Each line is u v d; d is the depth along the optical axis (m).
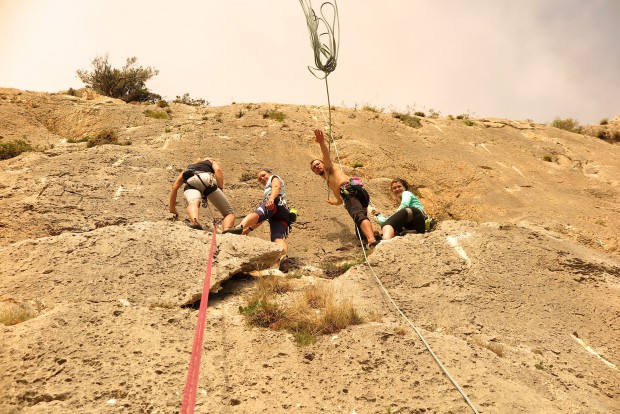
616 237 10.09
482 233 7.43
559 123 19.05
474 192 11.98
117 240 6.30
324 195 10.22
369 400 4.34
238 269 6.21
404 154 12.98
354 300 5.88
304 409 4.22
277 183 7.73
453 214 11.46
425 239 7.21
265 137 12.45
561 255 7.18
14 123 13.12
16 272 5.76
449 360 4.78
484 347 5.27
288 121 13.52
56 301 5.34
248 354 4.81
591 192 12.73
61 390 4.12
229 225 7.66
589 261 7.18
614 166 14.17
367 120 14.55
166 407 4.11
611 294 6.72
